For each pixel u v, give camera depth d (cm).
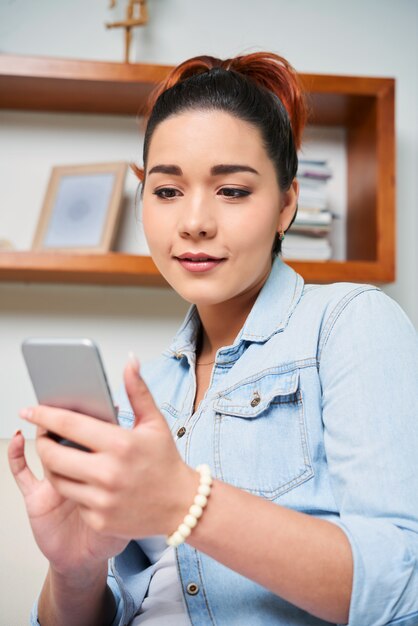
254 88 99
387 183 207
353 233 226
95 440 61
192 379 108
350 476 79
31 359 65
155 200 98
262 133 96
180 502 65
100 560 84
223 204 94
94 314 228
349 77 209
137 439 61
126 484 61
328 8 236
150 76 206
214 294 95
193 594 88
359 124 222
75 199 216
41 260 199
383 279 205
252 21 233
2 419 222
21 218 225
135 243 225
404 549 73
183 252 95
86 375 64
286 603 84
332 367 87
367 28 237
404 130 236
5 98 219
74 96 216
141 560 108
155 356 227
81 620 98
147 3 229
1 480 153
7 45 227
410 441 79
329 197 233
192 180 94
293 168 105
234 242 94
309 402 90
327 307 95
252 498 70
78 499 62
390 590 71
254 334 100
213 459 92
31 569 145
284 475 89
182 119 95
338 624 78
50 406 68
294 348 94
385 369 83
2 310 226
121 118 229
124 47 229
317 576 70
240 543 68
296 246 208
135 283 222
